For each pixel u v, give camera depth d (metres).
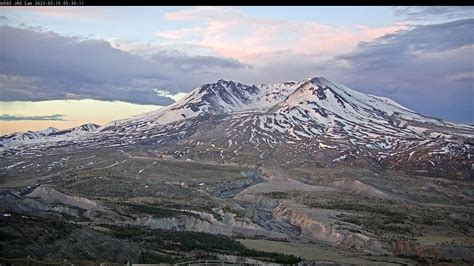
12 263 70.50
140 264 82.88
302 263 102.75
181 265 86.38
